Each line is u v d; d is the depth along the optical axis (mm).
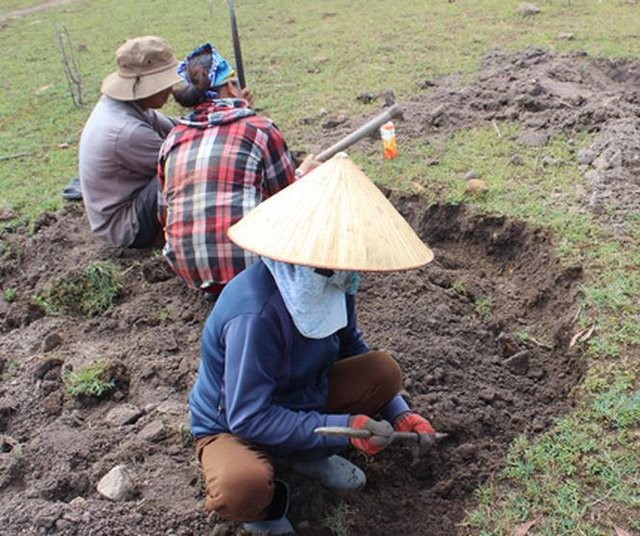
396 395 3273
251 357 2750
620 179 5102
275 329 2785
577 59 7281
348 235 2611
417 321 4238
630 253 4414
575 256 4457
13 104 7797
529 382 3939
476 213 5035
